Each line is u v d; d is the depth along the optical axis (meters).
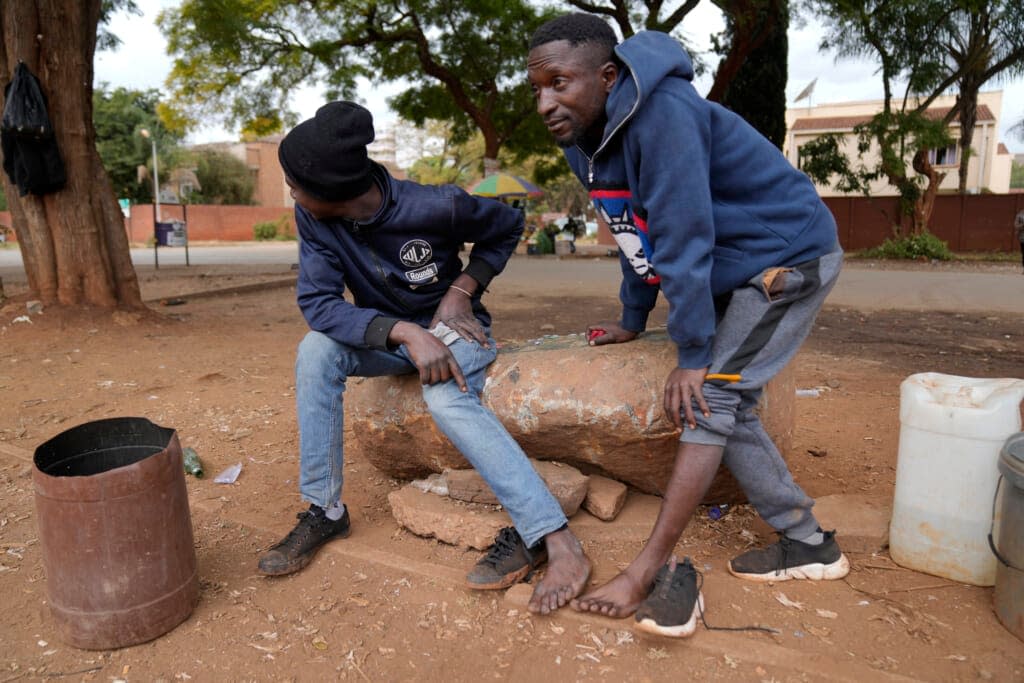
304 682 2.14
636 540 2.79
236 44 17.09
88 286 7.72
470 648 2.27
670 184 2.04
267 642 2.32
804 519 2.51
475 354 2.83
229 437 4.29
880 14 17.80
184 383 5.61
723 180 2.22
